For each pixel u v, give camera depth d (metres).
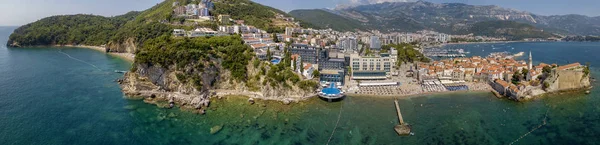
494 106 141.62
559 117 125.62
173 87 154.88
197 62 155.75
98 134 106.50
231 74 160.38
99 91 160.38
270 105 141.38
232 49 169.38
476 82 187.50
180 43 164.00
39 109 129.88
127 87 161.62
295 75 158.62
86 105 136.62
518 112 132.62
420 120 123.25
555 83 163.88
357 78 195.50
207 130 111.38
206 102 138.88
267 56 184.75
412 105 143.25
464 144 101.88
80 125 113.81
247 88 157.12
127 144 99.75
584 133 109.69
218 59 162.38
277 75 153.50
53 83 176.12
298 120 122.44
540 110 134.75
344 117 126.38
